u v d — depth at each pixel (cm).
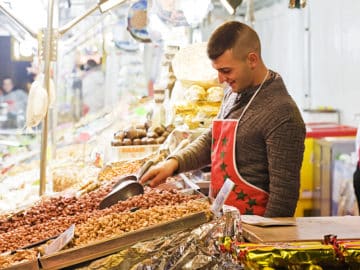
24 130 342
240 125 232
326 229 167
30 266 132
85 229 153
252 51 230
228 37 229
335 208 442
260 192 230
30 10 272
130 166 291
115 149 326
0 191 266
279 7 784
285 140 219
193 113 346
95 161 322
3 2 272
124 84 451
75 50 411
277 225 172
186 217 156
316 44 641
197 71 354
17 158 320
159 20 387
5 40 412
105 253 141
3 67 432
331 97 596
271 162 220
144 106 407
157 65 492
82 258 138
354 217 187
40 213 199
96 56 416
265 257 136
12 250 153
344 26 552
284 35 766
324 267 139
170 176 256
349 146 446
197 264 146
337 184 438
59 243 146
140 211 168
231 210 158
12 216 197
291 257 136
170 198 195
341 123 568
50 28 254
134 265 140
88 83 421
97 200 210
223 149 238
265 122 224
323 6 613
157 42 404
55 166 299
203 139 273
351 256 137
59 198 216
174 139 313
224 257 144
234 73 230
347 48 546
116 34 436
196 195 205
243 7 591
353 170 410
